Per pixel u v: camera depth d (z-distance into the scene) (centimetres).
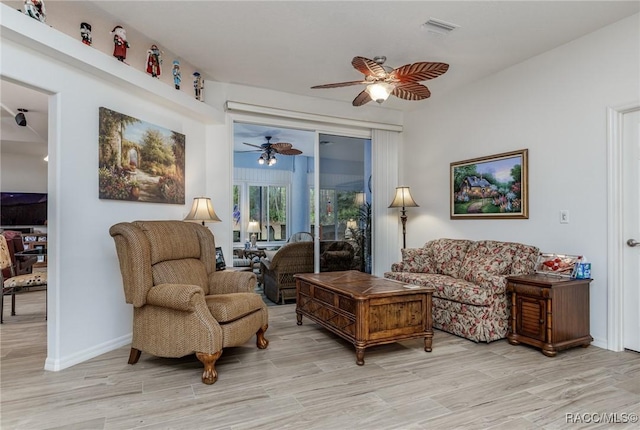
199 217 377
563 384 244
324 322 338
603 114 317
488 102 428
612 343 309
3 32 230
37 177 818
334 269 529
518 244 367
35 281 412
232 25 316
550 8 287
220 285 324
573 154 340
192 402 220
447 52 366
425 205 525
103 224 312
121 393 231
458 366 276
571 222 342
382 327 289
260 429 191
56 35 255
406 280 406
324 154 525
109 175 314
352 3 282
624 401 221
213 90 448
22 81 249
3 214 779
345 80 444
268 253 588
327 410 210
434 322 373
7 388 238
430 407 214
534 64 376
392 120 561
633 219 305
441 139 497
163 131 379
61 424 195
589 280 314
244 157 769
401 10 291
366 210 556
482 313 327
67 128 280
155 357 296
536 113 374
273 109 470
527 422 198
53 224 272
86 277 294
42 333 356
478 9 289
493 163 418
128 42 346
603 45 317
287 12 295
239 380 251
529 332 313
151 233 288
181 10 293
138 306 265
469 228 453
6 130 632
